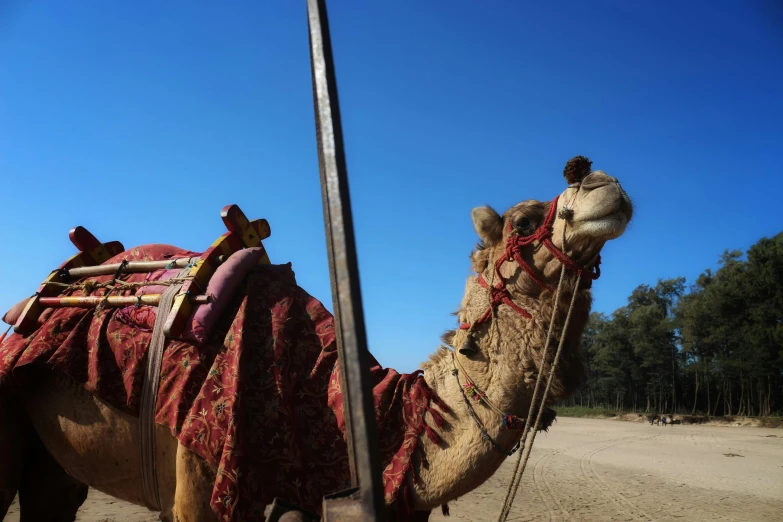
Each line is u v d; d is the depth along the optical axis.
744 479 20.77
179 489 3.09
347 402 1.26
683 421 64.31
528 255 3.36
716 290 73.94
